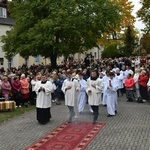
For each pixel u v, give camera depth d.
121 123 13.05
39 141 10.52
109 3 30.86
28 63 45.81
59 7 27.69
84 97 15.39
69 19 27.14
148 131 11.62
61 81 18.69
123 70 22.64
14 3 30.48
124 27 48.69
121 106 17.55
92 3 29.75
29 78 19.11
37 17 28.95
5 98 17.23
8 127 12.73
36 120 14.00
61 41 29.58
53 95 19.48
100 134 11.28
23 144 10.21
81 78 15.51
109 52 53.00
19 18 29.17
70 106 13.24
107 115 14.85
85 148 9.62
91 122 13.33
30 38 27.77
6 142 10.51
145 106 17.45
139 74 19.44
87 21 29.39
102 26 30.59
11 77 18.64
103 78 17.02
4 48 31.88
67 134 11.36
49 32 26.89
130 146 9.74
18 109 17.12
